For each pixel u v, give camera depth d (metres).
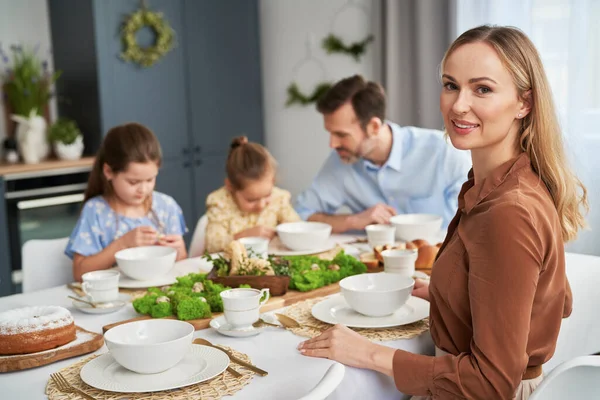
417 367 1.16
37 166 3.78
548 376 1.05
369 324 1.39
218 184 4.69
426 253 1.89
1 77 4.05
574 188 1.22
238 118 4.75
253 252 1.82
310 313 1.50
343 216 2.51
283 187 4.85
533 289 1.08
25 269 2.15
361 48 4.18
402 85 3.90
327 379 1.03
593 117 3.13
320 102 2.49
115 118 4.11
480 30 1.19
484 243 1.10
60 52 4.25
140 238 2.06
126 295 1.68
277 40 4.73
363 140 2.47
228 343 1.33
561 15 3.24
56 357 1.27
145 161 2.13
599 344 1.84
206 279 1.70
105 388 1.09
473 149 1.24
